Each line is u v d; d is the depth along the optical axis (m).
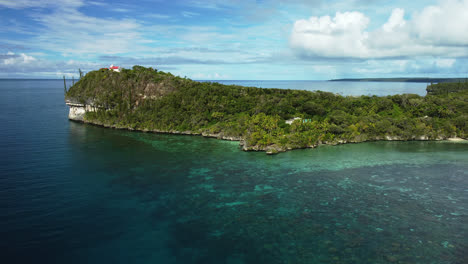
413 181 67.50
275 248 40.88
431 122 122.50
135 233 44.12
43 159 80.31
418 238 43.72
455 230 46.09
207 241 42.41
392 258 38.81
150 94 145.50
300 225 47.16
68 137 110.62
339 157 87.88
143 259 38.06
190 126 125.00
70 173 69.38
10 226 44.97
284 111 133.00
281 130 106.12
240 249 40.56
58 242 41.25
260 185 64.06
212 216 49.78
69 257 38.09
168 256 38.78
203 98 138.88
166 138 114.19
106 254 38.94
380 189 62.56
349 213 51.47
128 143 103.62
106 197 56.44
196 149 96.12
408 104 149.38
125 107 139.88
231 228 46.03
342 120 118.19
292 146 97.50
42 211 50.06
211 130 117.06
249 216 49.91
